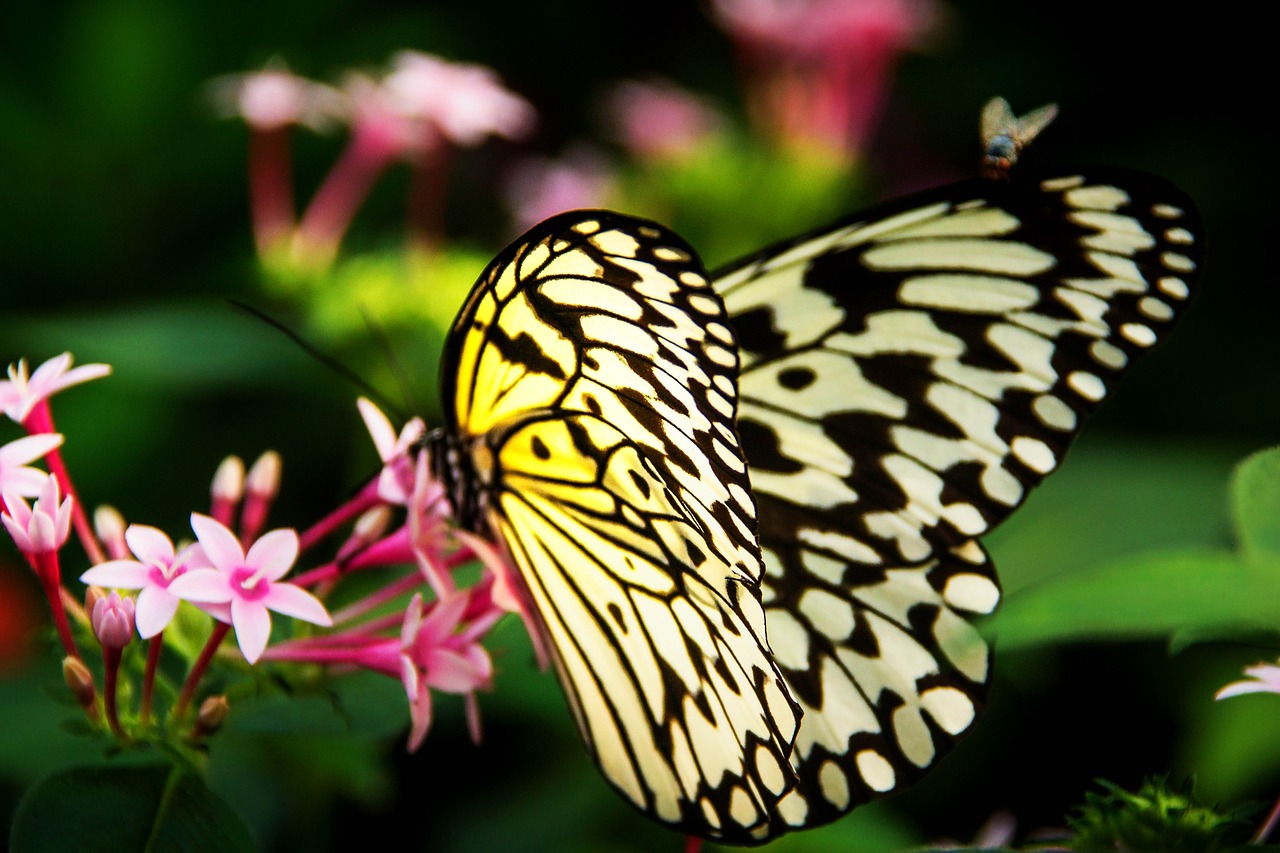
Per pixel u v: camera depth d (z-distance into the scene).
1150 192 0.55
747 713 0.54
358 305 0.66
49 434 0.56
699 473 0.54
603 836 0.64
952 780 0.69
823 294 0.56
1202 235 0.54
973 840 0.66
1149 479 0.63
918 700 0.56
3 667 0.66
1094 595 0.55
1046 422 0.55
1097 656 0.69
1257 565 0.54
